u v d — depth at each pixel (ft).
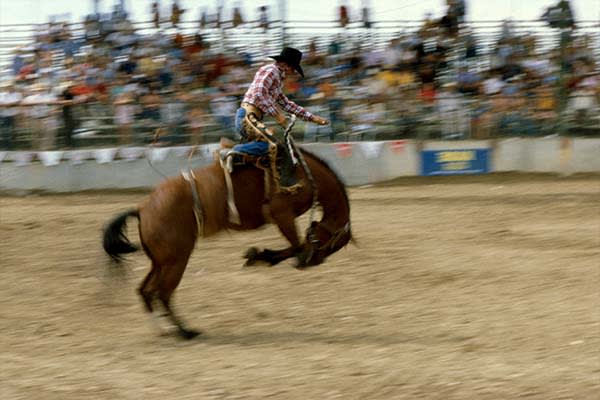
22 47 79.61
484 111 79.82
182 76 77.30
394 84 79.61
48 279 40.06
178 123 74.69
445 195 67.72
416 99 79.30
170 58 78.28
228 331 31.58
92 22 80.28
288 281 39.01
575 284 37.52
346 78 79.87
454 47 82.43
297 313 33.91
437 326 31.50
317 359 27.35
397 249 45.65
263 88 30.99
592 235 49.19
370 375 25.34
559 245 46.50
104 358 28.04
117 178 74.13
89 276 40.65
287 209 30.83
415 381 24.68
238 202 30.45
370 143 77.30
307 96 78.07
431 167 78.59
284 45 81.05
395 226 53.11
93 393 24.30
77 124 74.33
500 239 48.47
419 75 80.59
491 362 26.61
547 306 33.91
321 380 24.98
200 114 74.69
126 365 27.17
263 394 23.86
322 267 41.45
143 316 33.76
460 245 46.83
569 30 82.17
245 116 30.86
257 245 47.47
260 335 30.91
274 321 32.86
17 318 33.50
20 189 72.79
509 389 23.86
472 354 27.66
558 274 39.47
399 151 77.97
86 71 76.95
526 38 83.87
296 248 31.37
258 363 27.04
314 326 32.07
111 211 61.57
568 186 71.97
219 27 80.89
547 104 80.79
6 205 65.72
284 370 26.12
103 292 37.40
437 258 43.32
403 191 71.20
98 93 75.05
